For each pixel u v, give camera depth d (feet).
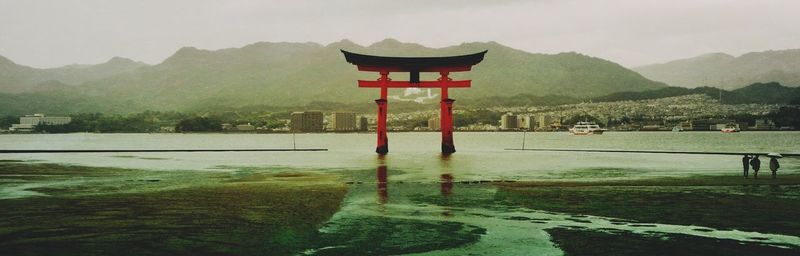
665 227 47.16
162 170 116.78
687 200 64.18
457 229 46.78
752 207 58.29
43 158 168.45
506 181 88.53
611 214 54.29
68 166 130.00
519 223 49.62
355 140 591.78
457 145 384.06
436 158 165.99
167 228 46.93
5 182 88.12
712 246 39.99
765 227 46.88
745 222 49.34
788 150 271.69
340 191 75.10
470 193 72.33
